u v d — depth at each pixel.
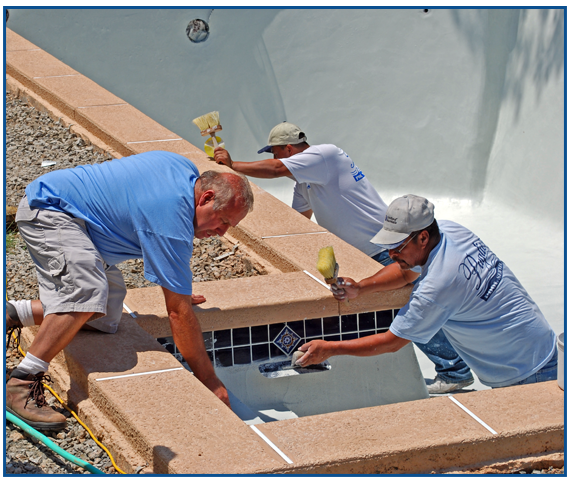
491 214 7.63
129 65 8.25
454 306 3.09
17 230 4.31
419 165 8.23
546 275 6.33
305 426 2.50
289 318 3.45
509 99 7.74
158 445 2.29
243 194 2.68
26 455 2.51
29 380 2.58
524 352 3.25
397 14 8.24
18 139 5.48
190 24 8.29
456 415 2.62
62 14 8.06
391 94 8.33
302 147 4.69
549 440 2.58
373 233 4.49
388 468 2.38
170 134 5.34
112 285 2.90
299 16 8.36
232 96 8.48
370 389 3.76
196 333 2.72
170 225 2.61
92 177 2.70
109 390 2.58
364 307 3.58
